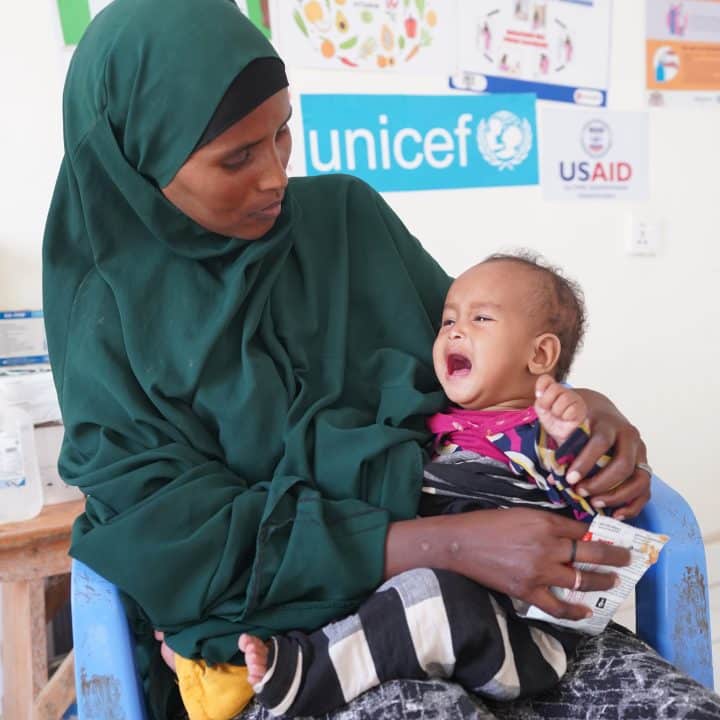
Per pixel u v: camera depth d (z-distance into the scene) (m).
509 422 0.94
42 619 1.38
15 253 1.61
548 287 1.01
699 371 2.34
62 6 1.60
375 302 1.07
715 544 2.36
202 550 0.82
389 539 0.84
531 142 2.05
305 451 0.90
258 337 0.96
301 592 0.82
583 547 0.81
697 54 2.20
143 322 0.91
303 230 1.04
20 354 1.54
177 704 0.95
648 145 2.19
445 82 1.94
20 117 1.59
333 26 1.81
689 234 2.27
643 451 0.93
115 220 0.92
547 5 2.02
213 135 0.82
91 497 0.88
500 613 0.82
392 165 1.92
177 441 0.90
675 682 0.80
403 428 0.98
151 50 0.83
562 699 0.84
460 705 0.73
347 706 0.76
